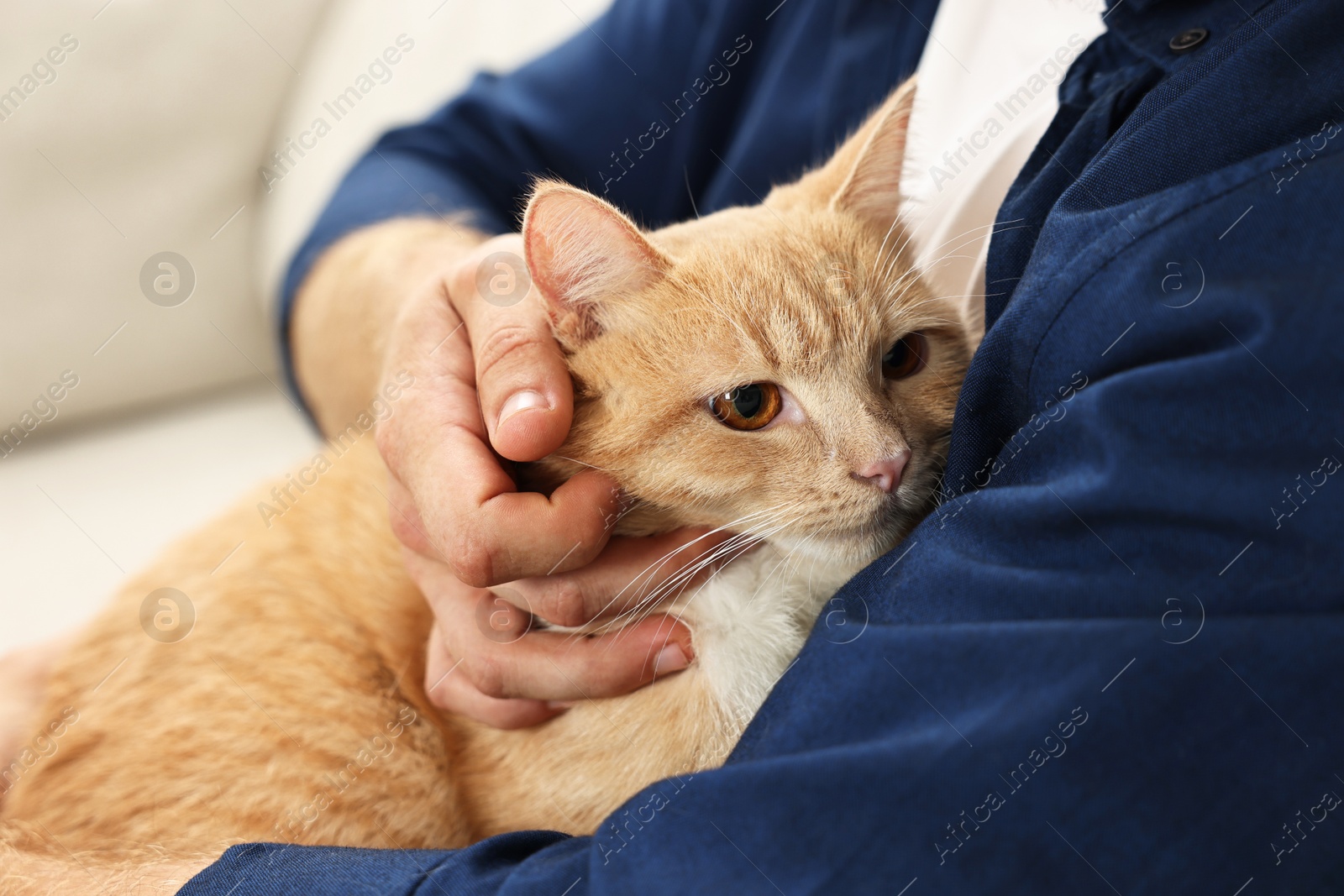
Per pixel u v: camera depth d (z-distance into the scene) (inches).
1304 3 34.6
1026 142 58.2
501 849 35.9
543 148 96.3
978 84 67.3
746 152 90.5
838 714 31.9
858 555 52.6
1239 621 28.4
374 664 61.2
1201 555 29.2
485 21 120.6
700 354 50.1
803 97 89.1
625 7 97.0
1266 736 28.0
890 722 30.9
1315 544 28.0
